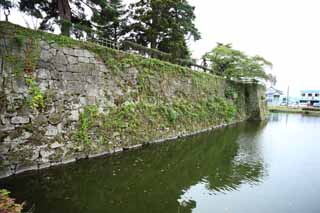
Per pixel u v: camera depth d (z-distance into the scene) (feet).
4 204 10.37
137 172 27.61
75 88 30.40
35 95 25.16
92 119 31.76
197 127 57.21
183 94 56.34
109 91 35.78
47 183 22.45
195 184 25.30
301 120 102.73
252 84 96.12
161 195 22.09
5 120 22.52
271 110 157.17
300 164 33.83
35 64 25.85
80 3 41.60
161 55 54.54
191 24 71.00
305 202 21.83
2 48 23.03
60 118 27.78
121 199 20.68
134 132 38.34
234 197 22.52
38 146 25.20
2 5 32.04
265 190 24.38
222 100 74.79
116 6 48.24
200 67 73.15
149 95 44.34
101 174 25.98
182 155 36.47
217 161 34.37
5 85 22.82
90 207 18.86
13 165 22.97
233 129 66.03
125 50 45.01
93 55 33.88
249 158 36.58
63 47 29.55
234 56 89.45
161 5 61.62
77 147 29.25
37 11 39.32
